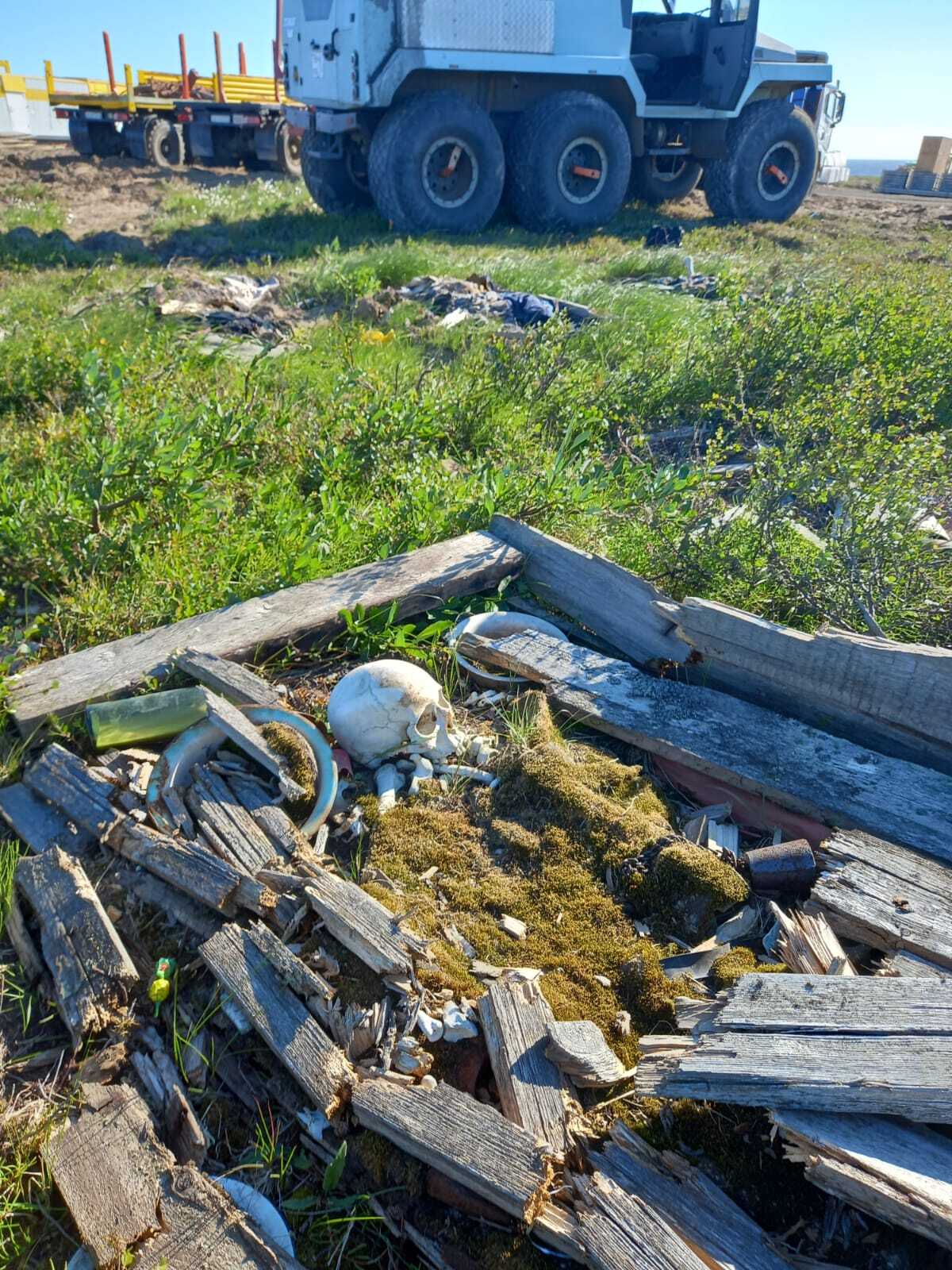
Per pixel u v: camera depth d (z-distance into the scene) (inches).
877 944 94.7
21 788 119.6
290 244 454.3
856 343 256.2
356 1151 81.6
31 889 103.6
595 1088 85.0
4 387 240.2
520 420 234.4
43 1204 80.7
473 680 143.8
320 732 122.6
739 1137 81.8
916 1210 67.9
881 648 119.3
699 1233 72.6
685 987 94.3
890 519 157.8
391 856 109.6
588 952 98.3
